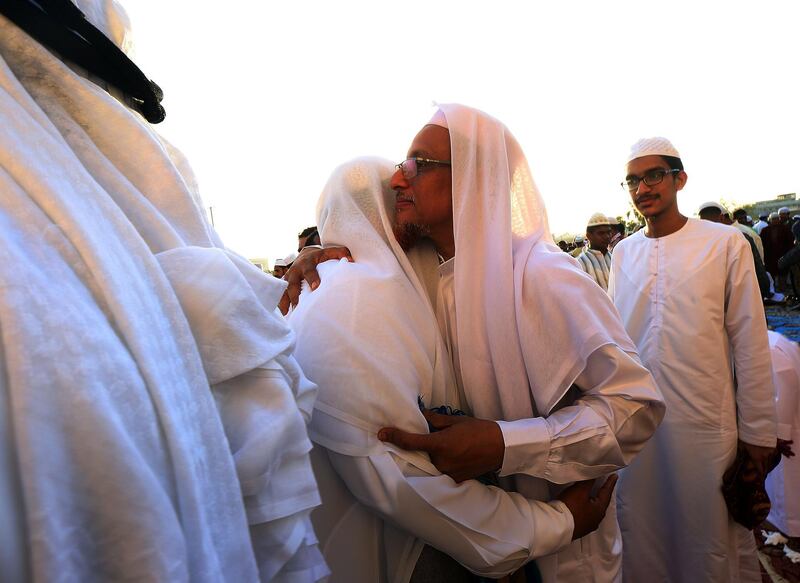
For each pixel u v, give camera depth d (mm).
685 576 1996
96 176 566
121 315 438
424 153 1298
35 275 397
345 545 1042
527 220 1349
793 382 2516
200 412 497
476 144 1260
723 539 1918
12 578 326
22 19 541
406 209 1331
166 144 779
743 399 1882
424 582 1071
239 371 574
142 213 582
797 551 2543
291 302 1245
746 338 1890
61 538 351
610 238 4301
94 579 377
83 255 442
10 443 350
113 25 703
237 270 626
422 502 940
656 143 2133
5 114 469
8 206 426
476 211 1242
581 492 1151
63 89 578
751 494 1857
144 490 388
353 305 1046
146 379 434
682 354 1977
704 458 1929
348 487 1005
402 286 1172
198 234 655
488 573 1017
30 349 366
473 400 1189
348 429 953
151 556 380
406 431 991
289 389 656
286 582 639
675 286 2031
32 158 459
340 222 1324
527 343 1138
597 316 1127
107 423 382
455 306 1304
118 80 669
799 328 6055
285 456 628
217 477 493
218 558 467
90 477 375
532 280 1160
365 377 974
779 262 9125
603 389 1130
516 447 1023
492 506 1026
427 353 1157
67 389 374
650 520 2100
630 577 2141
